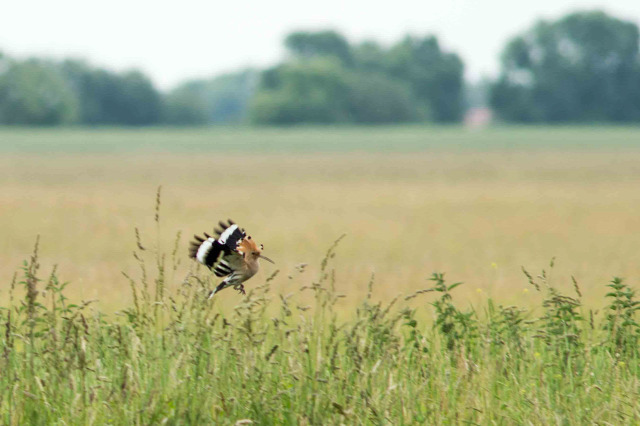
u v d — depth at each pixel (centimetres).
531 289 5991
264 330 2941
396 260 7975
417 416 2808
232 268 2773
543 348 3306
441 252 8575
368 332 3092
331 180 19612
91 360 3016
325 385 2825
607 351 3228
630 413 2864
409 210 13188
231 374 2823
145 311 3158
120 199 14838
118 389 2758
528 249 8831
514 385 2997
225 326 2889
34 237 9700
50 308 4584
